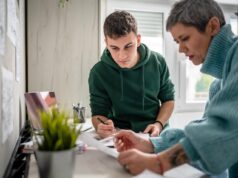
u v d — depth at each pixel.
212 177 0.67
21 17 1.53
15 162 0.84
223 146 0.59
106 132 1.08
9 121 0.85
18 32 1.25
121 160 0.70
